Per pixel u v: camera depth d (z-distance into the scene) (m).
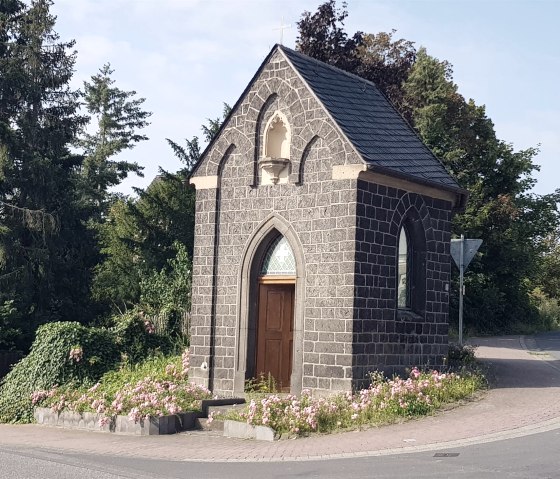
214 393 19.98
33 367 22.36
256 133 20.05
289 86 19.58
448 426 15.18
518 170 42.31
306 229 18.92
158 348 24.50
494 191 42.28
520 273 42.00
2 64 34.84
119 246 40.88
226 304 20.12
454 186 20.62
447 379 18.08
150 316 25.52
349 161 18.36
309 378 18.42
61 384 21.95
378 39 46.28
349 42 38.44
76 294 35.66
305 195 19.03
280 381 19.69
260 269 19.97
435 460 12.46
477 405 17.03
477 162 42.25
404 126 21.70
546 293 57.12
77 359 22.20
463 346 22.33
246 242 19.92
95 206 38.72
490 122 43.09
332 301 18.28
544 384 19.66
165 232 38.62
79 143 69.12
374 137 19.70
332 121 18.75
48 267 34.19
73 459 14.19
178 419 17.62
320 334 18.38
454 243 21.05
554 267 56.22
